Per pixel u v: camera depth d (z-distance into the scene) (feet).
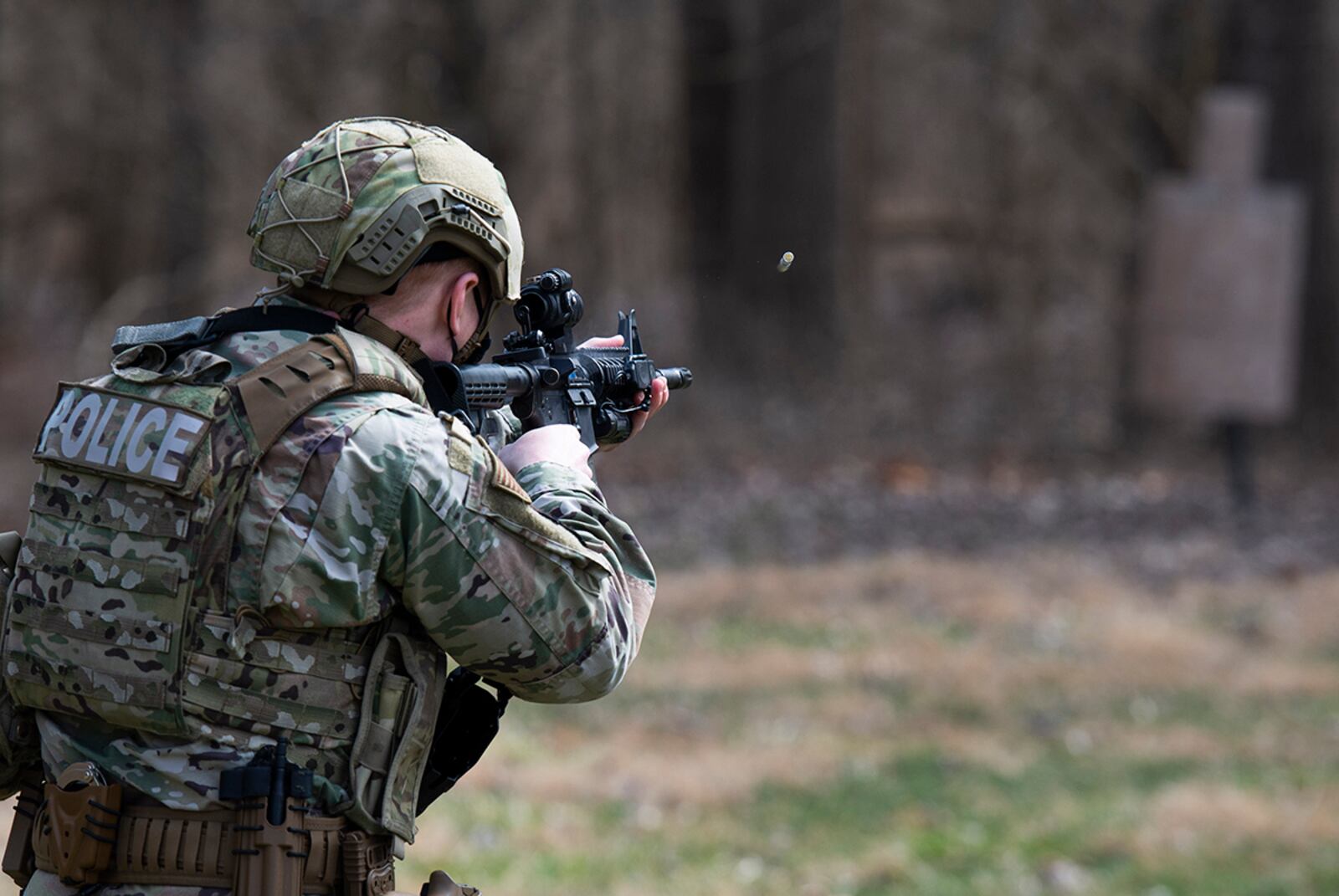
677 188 240.73
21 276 238.07
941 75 279.90
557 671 23.81
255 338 23.77
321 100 215.92
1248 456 152.35
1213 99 149.48
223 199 219.00
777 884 64.64
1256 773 80.07
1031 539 139.44
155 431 22.91
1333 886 63.87
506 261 24.88
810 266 213.66
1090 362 221.66
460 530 22.91
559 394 27.12
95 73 222.07
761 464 173.27
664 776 79.46
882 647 105.29
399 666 23.73
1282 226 147.74
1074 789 78.18
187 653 22.41
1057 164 244.22
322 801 22.99
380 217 23.53
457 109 194.08
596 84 239.30
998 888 64.64
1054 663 101.40
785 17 213.66
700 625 112.27
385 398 23.24
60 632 23.02
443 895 25.77
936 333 242.17
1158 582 123.65
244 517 22.43
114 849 22.66
